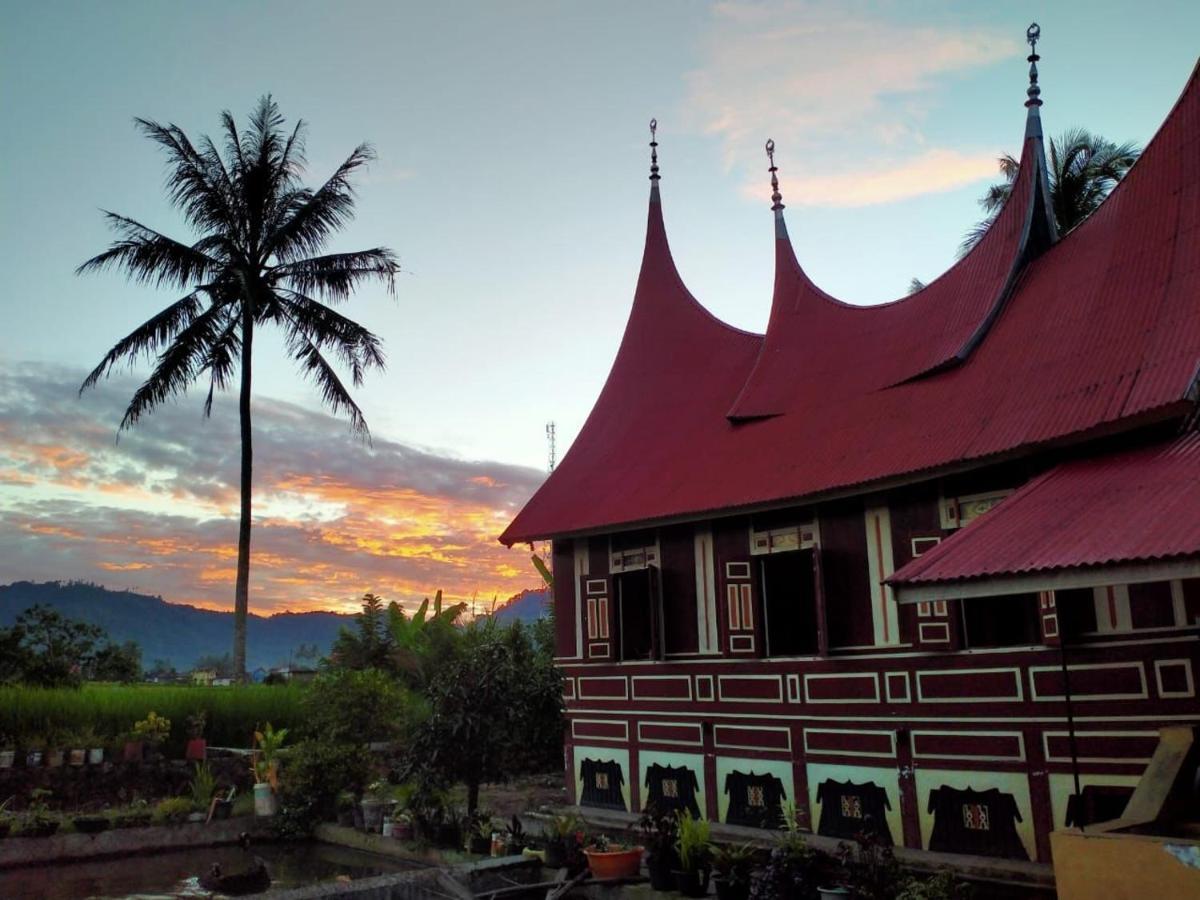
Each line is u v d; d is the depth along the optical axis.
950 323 14.30
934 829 11.82
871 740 12.68
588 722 17.45
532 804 19.14
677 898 11.51
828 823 13.11
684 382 19.70
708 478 15.59
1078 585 7.62
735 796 14.49
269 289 30.83
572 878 12.79
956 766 11.68
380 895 12.48
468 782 17.25
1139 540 7.59
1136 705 10.08
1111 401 10.17
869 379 14.98
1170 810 8.59
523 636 21.78
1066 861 8.09
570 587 18.22
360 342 30.94
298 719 25.23
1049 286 13.24
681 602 15.85
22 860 17.44
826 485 12.91
